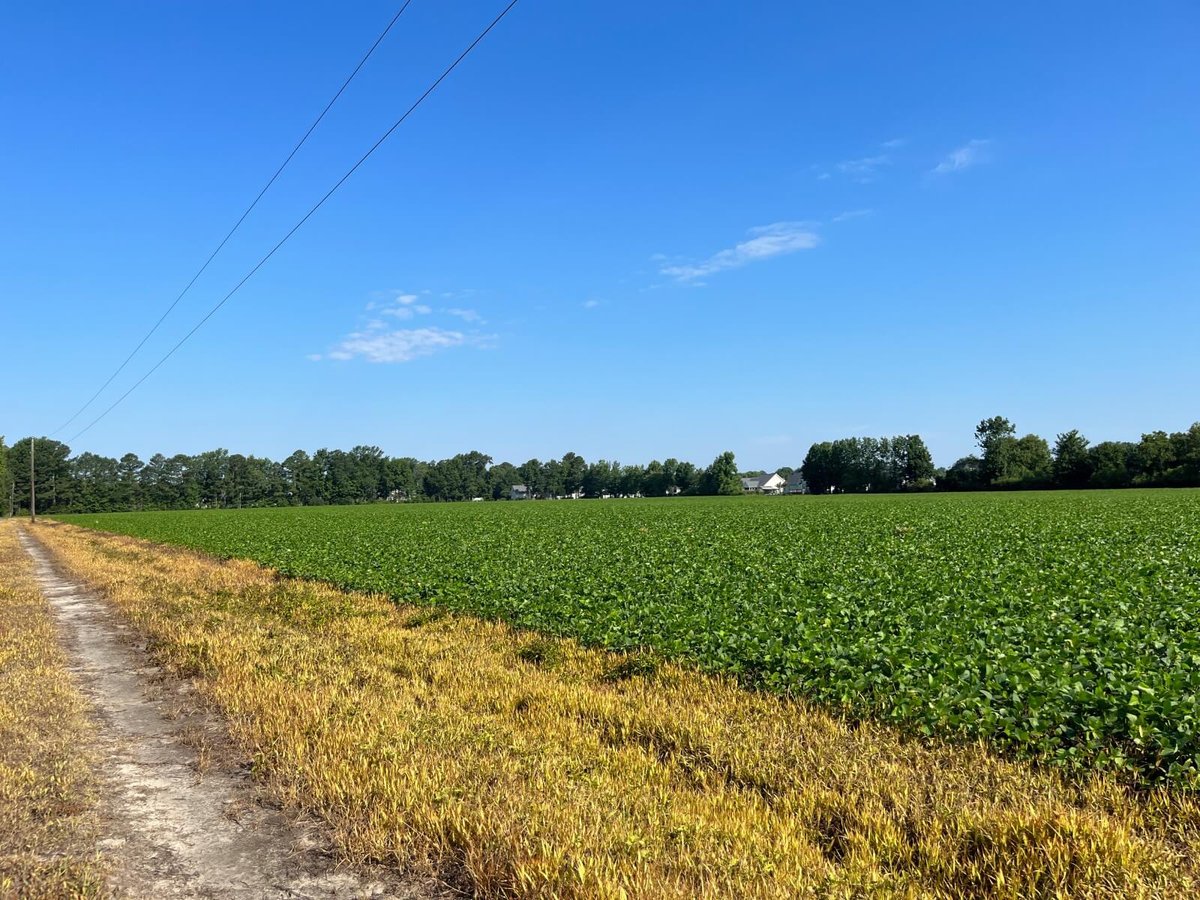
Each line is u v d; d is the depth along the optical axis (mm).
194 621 15492
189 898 5191
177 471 162250
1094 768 6773
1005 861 5207
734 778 7176
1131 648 10000
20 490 135375
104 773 7590
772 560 21719
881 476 133625
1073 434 110875
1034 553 22172
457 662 11828
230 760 7930
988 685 8609
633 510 69062
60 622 16906
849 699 8961
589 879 4949
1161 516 36688
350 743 7820
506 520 52969
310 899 5191
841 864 5418
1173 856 5270
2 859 5609
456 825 5801
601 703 9383
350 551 29828
